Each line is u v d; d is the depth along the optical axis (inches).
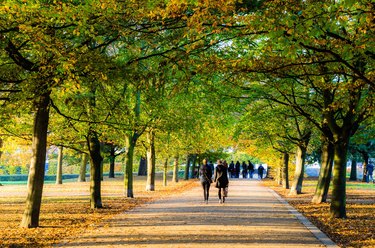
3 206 1109.1
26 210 722.8
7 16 531.2
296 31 451.5
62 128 967.0
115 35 641.0
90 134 960.3
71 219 824.3
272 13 474.6
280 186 2124.8
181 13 556.4
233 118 1295.5
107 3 537.6
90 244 561.9
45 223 768.9
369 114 853.8
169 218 831.1
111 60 663.1
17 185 2326.5
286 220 812.0
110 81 644.7
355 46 498.0
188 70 645.3
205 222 772.0
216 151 2728.8
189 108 1161.4
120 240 589.0
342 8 455.8
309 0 479.8
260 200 1267.2
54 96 816.9
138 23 625.9
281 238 610.9
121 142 1427.2
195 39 624.7
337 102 727.1
